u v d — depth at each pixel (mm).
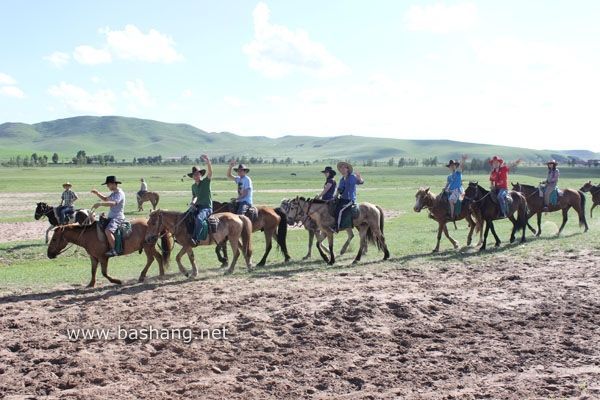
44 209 25641
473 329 11539
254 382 9008
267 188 77125
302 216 19219
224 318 12383
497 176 21609
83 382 9039
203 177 17500
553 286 14773
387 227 31828
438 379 9094
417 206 21016
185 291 15039
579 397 8156
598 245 20562
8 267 21109
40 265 21469
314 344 10758
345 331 11406
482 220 21609
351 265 18812
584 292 14094
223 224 17531
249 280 16359
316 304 13148
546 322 11906
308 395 8539
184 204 49688
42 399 8375
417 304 12992
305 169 195250
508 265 17828
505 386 8641
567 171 156000
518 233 26391
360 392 8578
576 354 10031
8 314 13117
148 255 16844
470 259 19062
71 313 13000
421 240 24875
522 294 14055
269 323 11992
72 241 16062
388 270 17484
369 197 57531
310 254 21047
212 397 8414
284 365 9812
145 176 125688
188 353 10289
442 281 15688
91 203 49781
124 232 16156
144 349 10562
